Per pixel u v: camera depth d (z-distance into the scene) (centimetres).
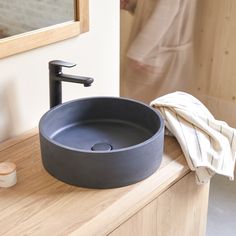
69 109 117
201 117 123
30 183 100
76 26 126
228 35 233
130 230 100
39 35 117
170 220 116
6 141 119
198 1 235
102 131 119
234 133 119
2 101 116
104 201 95
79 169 96
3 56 110
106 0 135
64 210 92
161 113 124
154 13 229
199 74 253
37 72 123
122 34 250
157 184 101
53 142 98
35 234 86
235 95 242
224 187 238
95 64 139
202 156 111
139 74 246
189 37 238
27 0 112
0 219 90
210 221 213
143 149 98
